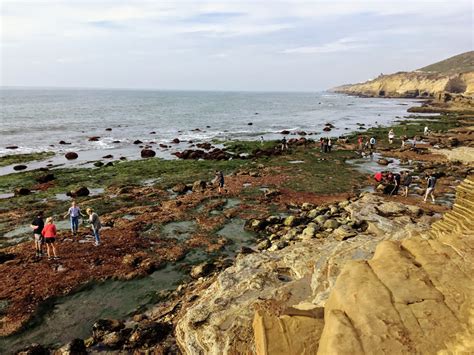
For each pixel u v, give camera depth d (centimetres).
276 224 2223
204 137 6550
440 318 634
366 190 2975
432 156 4275
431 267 760
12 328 1291
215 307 1132
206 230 2181
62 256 1812
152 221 2312
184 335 1092
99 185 3300
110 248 1908
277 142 5550
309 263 1312
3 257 1784
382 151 4684
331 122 8956
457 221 1087
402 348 592
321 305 871
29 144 5609
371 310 660
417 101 17838
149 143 5822
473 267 741
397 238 1302
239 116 10906
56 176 3609
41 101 17500
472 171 3391
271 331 728
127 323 1323
